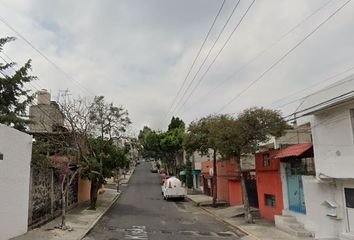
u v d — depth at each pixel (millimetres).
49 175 21203
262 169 24438
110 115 30875
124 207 32281
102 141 29703
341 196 16250
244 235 19047
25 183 16547
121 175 72250
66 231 17859
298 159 20219
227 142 22125
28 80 27000
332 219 16594
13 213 15211
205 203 34406
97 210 28094
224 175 36156
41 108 32344
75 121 27312
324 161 16719
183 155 64375
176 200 39312
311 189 18094
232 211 27906
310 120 17812
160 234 18656
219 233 19594
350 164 15078
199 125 31109
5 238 14445
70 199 28547
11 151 15062
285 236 17969
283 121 21984
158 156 72938
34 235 16016
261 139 22234
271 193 23156
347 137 15273
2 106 26047
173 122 71125
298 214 19594
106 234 18312
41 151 22625
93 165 27750
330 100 15375
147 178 74438
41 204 19625
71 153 26641
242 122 21859
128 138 34000
